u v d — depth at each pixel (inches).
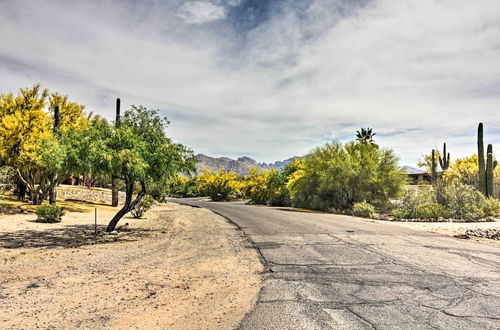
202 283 216.4
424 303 173.3
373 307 167.6
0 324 149.6
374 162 940.6
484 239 398.3
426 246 341.4
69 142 454.6
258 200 1627.7
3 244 360.5
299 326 144.5
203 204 1477.6
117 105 967.6
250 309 166.9
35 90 772.0
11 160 713.6
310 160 1059.3
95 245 371.2
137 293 195.9
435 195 739.4
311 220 621.6
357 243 360.5
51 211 577.3
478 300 178.1
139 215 749.9
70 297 188.2
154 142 482.3
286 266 257.9
